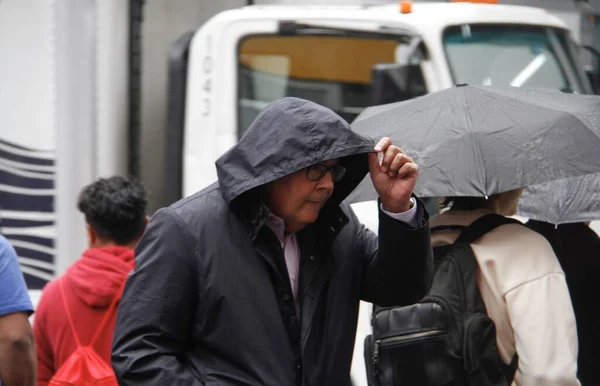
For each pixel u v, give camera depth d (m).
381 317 7.30
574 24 14.48
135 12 12.66
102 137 12.30
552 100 7.91
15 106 12.15
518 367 7.18
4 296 7.34
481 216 7.62
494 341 7.19
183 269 5.93
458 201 7.76
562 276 7.25
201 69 12.70
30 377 7.45
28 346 7.40
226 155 6.00
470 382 7.13
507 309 7.21
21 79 12.15
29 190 12.15
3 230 12.16
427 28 12.47
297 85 12.72
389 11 12.80
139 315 5.90
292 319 6.02
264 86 12.73
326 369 6.05
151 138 13.03
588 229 8.45
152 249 6.00
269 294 5.95
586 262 8.30
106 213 8.48
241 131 12.68
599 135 7.43
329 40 12.70
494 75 12.59
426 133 7.56
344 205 6.50
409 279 6.19
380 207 6.13
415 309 7.21
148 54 13.03
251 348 5.89
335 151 5.76
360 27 12.63
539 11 13.34
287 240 6.16
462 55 12.52
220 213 6.05
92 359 8.16
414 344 7.19
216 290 5.91
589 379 8.19
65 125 12.11
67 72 12.12
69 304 8.31
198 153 12.66
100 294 8.23
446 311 7.19
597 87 13.84
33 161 12.14
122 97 12.49
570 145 7.32
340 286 6.18
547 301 7.11
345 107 12.69
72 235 12.13
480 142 7.32
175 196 12.76
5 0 12.16
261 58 12.75
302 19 12.72
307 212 5.99
